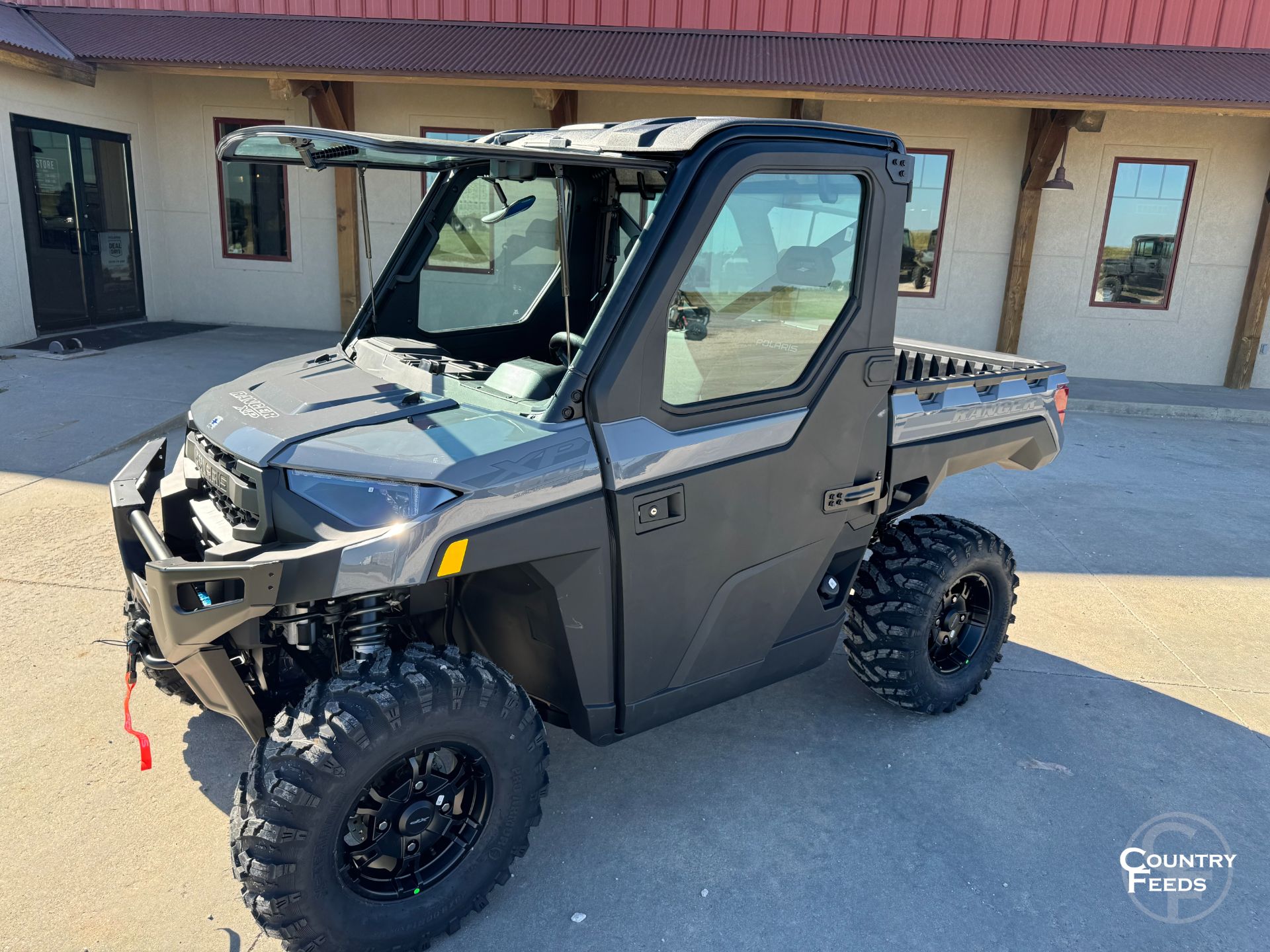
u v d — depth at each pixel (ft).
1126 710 12.19
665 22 35.81
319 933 6.98
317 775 6.65
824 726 11.46
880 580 10.88
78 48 33.65
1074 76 32.19
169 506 9.07
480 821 7.85
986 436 11.32
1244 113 31.27
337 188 39.14
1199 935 8.24
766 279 8.48
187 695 10.06
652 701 8.90
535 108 38.24
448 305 11.09
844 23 35.40
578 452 7.64
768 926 8.14
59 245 34.86
